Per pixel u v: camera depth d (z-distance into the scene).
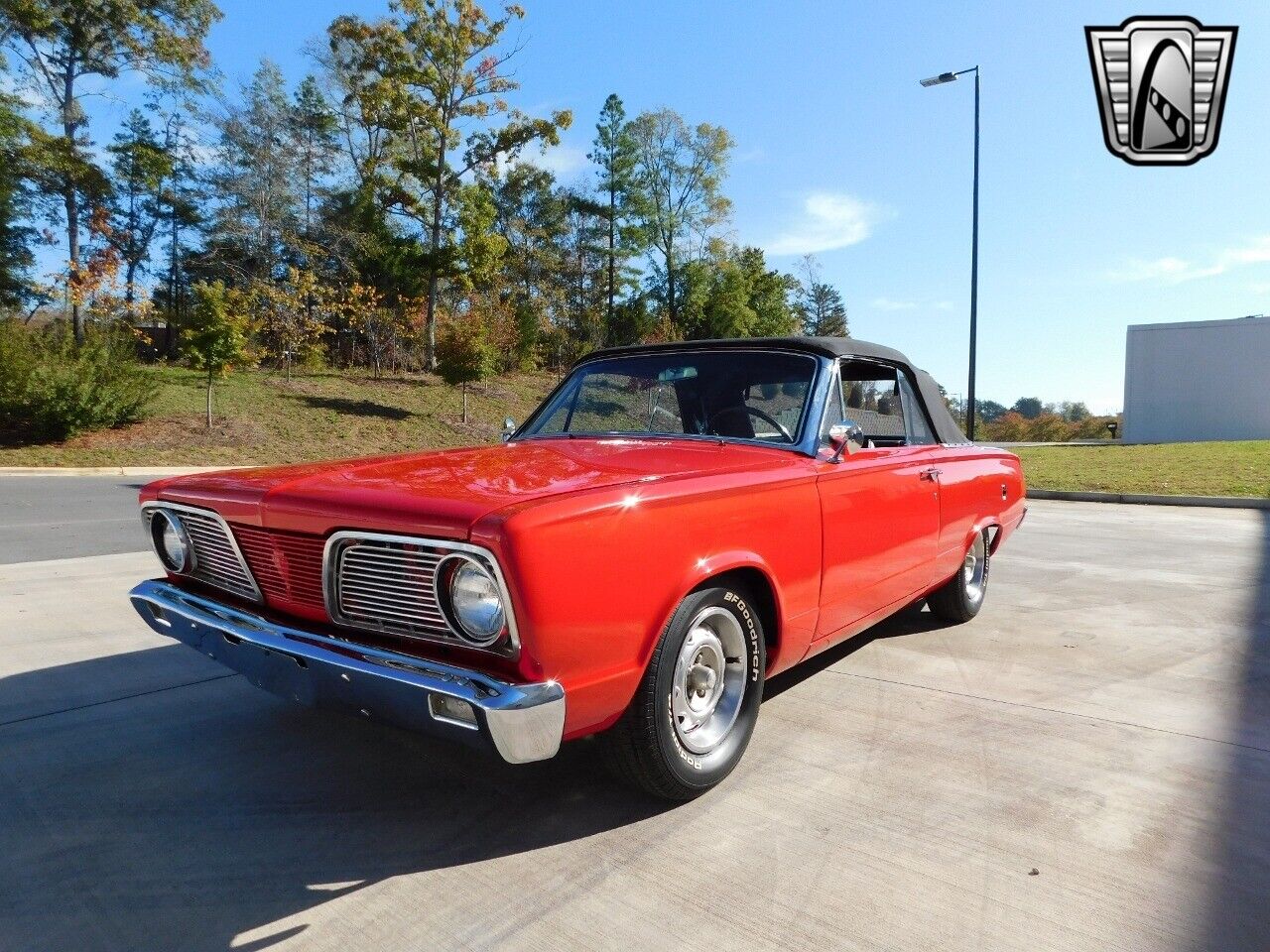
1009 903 2.08
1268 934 1.95
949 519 4.22
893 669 3.99
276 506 2.46
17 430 18.98
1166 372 27.95
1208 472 14.25
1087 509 11.48
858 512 3.31
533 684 2.03
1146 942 1.92
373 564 2.25
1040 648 4.37
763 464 2.89
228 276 38.47
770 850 2.33
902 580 3.82
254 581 2.64
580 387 3.91
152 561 6.59
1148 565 6.89
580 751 3.05
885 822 2.49
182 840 2.40
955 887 2.15
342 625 2.35
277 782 2.77
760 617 2.91
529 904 2.08
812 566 3.01
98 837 2.41
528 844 2.38
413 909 2.06
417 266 33.31
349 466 2.84
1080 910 2.05
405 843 2.39
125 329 26.28
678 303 52.41
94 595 5.35
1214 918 2.01
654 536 2.32
